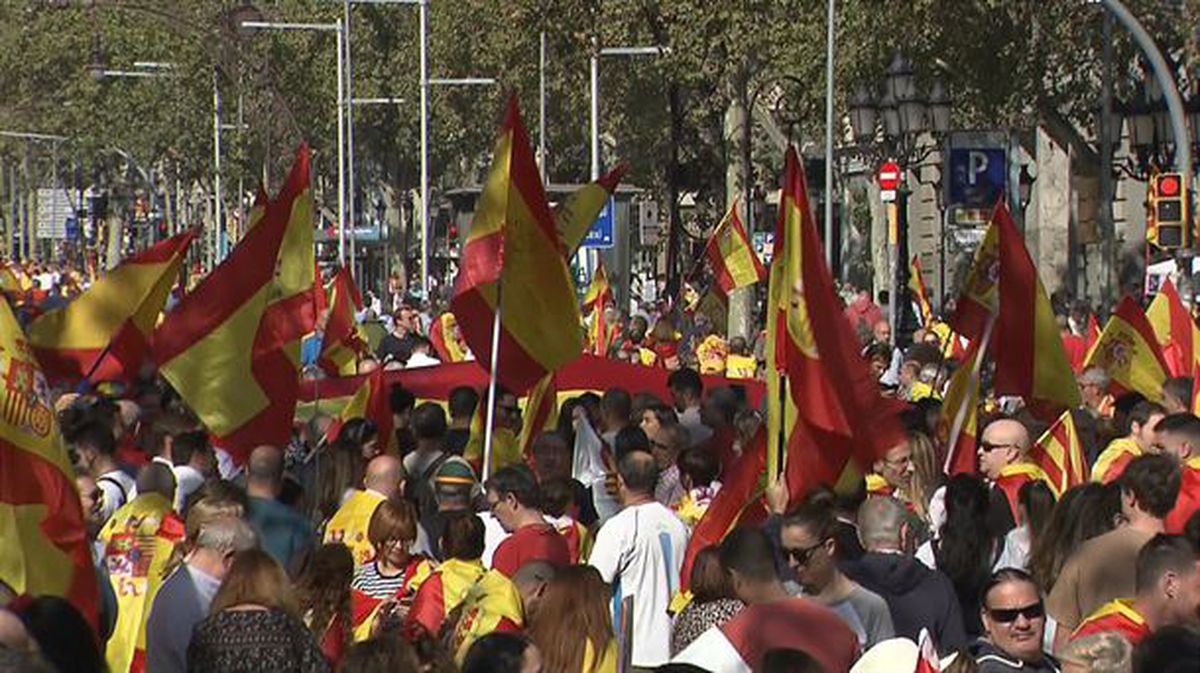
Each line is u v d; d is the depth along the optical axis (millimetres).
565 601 26281
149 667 26359
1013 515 33281
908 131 86812
